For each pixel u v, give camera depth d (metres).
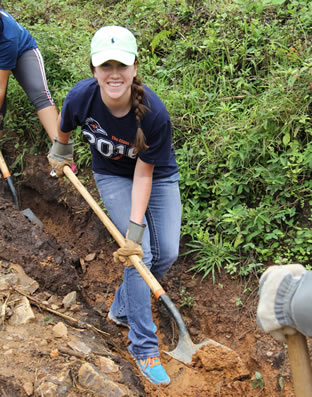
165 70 4.53
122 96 2.52
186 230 3.73
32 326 2.98
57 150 3.26
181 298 3.58
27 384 2.54
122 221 2.94
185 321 3.50
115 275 3.91
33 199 4.78
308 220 3.50
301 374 1.81
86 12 5.67
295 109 3.72
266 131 3.77
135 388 2.80
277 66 4.22
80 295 3.59
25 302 3.09
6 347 2.76
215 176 3.88
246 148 3.70
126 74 2.46
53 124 4.23
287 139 3.60
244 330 3.30
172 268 3.70
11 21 3.80
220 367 3.18
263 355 3.10
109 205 2.98
